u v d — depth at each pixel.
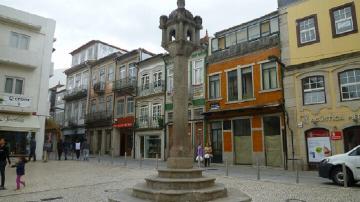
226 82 23.58
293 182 12.50
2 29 24.33
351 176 11.38
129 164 22.03
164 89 29.11
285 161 19.00
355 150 11.62
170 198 7.19
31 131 24.45
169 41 9.62
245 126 21.98
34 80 25.69
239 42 23.34
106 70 37.81
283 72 19.80
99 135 37.84
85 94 40.72
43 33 26.58
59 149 25.73
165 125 28.34
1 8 24.33
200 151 20.84
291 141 18.78
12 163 20.55
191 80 26.42
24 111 24.47
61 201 8.70
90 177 14.26
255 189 10.70
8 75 24.47
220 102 23.80
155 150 29.31
